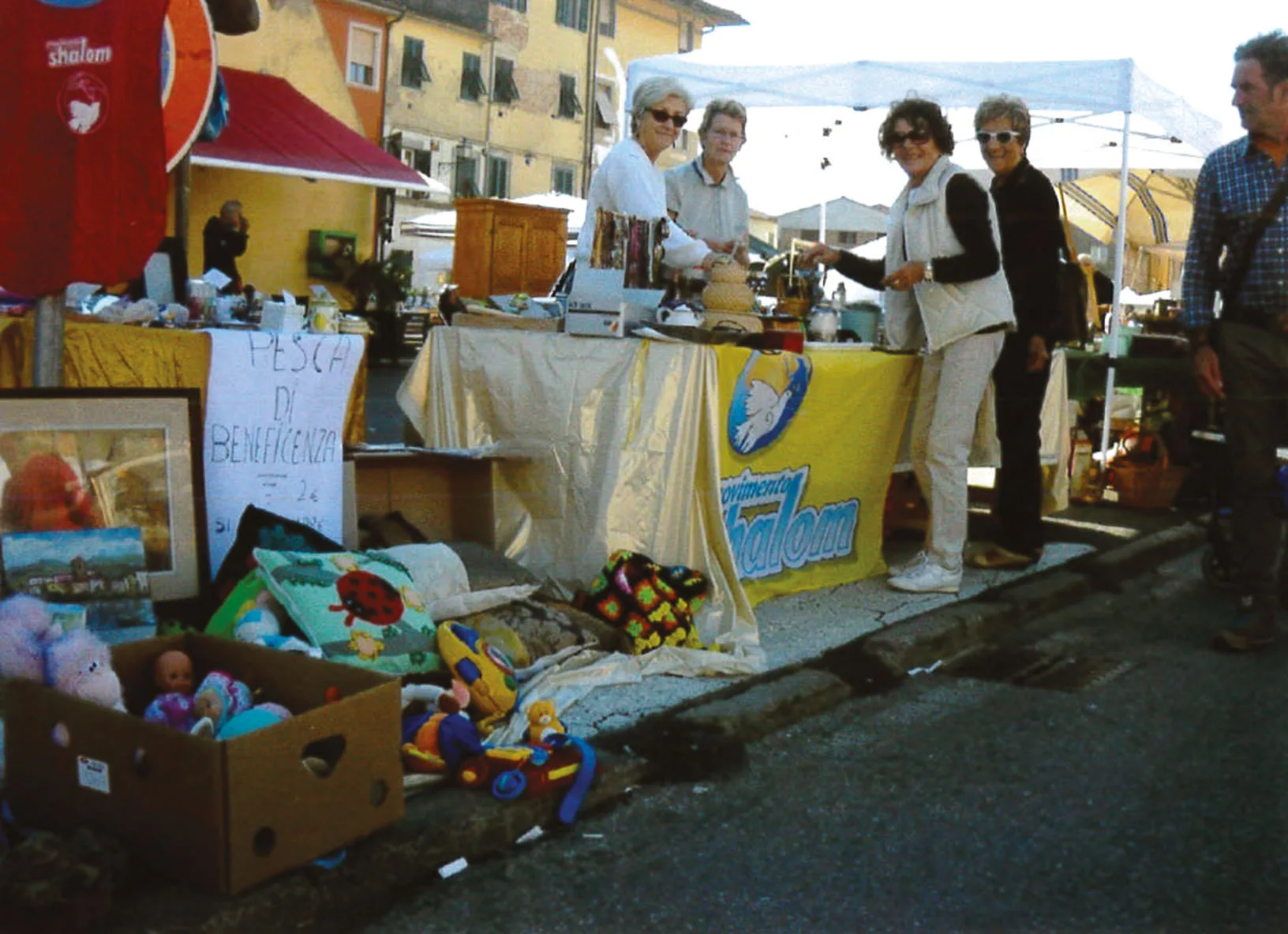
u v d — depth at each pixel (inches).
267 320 177.3
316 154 810.8
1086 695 177.8
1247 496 199.0
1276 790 142.8
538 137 1482.5
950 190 212.4
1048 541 277.4
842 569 229.5
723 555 188.5
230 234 687.7
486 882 116.0
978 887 118.0
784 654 183.5
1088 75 331.3
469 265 277.7
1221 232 192.4
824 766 147.8
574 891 115.0
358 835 111.6
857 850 125.3
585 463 190.1
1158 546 279.6
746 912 112.0
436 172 1358.3
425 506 200.5
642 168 207.2
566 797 129.5
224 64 837.2
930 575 223.0
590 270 192.5
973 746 155.6
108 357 154.4
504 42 1414.9
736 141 243.1
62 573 138.3
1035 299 238.2
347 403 185.9
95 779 107.3
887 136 221.0
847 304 275.4
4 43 136.1
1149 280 653.3
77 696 111.7
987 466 250.8
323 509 175.3
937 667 189.9
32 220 138.3
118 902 100.0
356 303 841.5
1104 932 109.4
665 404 185.5
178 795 102.3
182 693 124.0
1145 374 320.8
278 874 105.0
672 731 148.7
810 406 208.8
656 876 118.3
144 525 151.6
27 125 137.5
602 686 162.7
